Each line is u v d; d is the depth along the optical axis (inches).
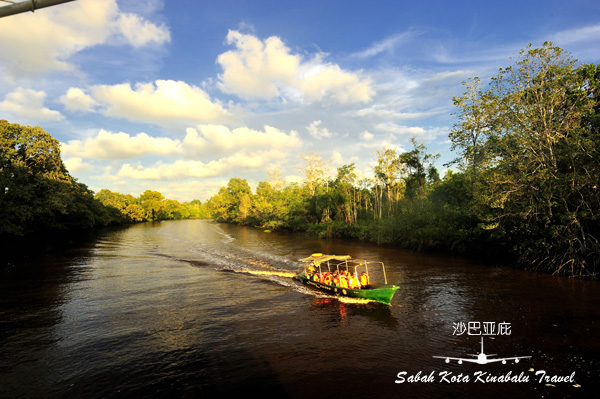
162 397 300.0
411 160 1606.8
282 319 502.0
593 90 812.0
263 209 2659.9
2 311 531.2
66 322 484.4
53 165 1590.8
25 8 212.4
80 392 308.0
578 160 744.3
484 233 998.4
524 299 589.0
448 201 1378.0
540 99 823.1
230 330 458.3
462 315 513.7
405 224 1310.3
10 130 1400.1
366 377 335.3
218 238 1867.6
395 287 544.1
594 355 380.2
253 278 781.9
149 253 1215.6
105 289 671.8
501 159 892.6
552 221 796.0
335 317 510.6
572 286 673.0
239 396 301.6
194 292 653.3
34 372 343.6
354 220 1819.6
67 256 1107.3
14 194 1219.9
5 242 1390.3
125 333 445.4
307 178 2335.1
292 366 358.0
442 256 1074.7
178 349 398.0
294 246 1423.5
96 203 2346.2
